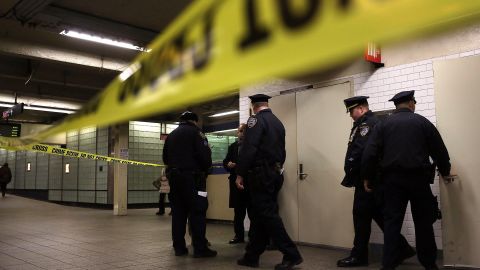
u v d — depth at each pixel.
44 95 13.03
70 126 1.76
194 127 4.64
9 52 8.49
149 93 1.04
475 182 3.61
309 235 5.15
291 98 5.55
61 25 7.03
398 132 3.37
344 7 0.53
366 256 3.93
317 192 5.11
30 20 6.80
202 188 4.60
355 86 4.88
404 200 3.37
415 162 3.28
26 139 6.47
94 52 9.69
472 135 3.66
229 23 0.73
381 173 3.48
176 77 0.89
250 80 0.66
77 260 4.40
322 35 0.54
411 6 0.47
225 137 16.48
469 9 0.45
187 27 0.88
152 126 14.77
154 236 6.33
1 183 18.98
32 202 17.11
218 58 0.74
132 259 4.43
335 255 4.50
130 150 14.13
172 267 4.00
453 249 3.66
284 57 0.59
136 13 7.37
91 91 14.04
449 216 3.69
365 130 3.87
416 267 3.85
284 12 0.61
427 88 4.31
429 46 4.32
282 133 3.88
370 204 3.82
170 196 4.70
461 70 3.75
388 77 4.62
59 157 17.05
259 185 3.68
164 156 4.74
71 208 13.94
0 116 17.11
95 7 7.06
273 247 4.94
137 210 12.78
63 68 11.16
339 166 4.90
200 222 4.50
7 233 6.79
